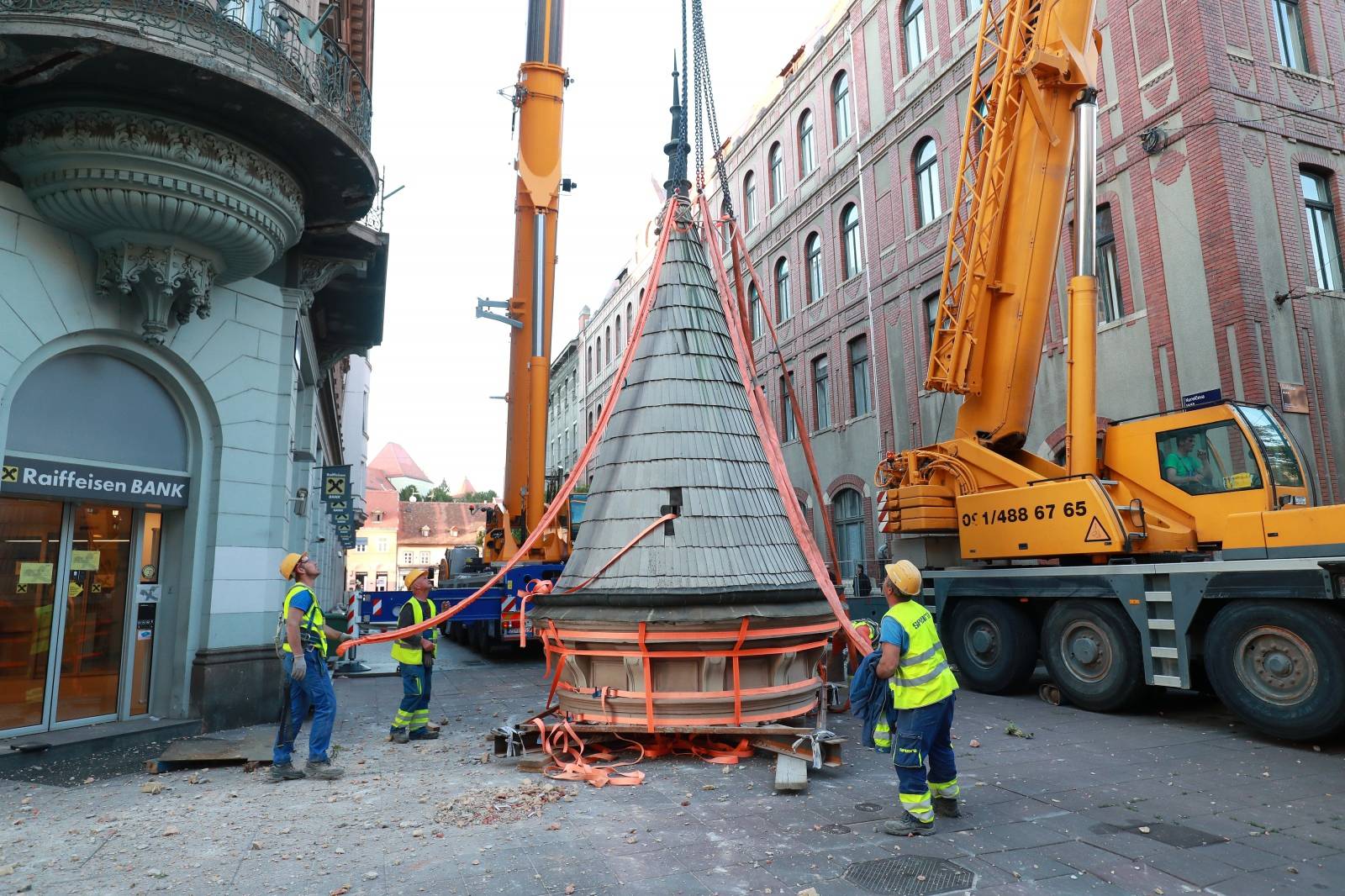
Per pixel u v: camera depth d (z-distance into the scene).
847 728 8.14
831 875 4.23
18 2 6.51
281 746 6.54
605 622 6.91
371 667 15.15
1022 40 10.48
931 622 5.14
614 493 7.68
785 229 26.83
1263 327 12.60
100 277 7.75
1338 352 13.15
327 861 4.54
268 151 8.04
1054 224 10.62
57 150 7.02
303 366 12.96
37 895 4.09
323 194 9.20
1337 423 12.84
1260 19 14.04
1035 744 7.46
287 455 9.83
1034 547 9.77
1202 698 9.93
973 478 10.83
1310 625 7.07
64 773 6.88
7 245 7.19
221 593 8.84
